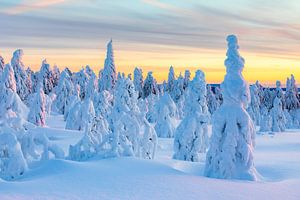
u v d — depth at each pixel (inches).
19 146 507.2
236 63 548.7
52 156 778.2
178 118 2662.4
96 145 653.3
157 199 359.3
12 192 369.7
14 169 495.2
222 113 538.9
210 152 537.3
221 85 552.4
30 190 380.8
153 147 707.4
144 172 489.4
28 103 2364.7
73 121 1637.6
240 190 414.3
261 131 2364.7
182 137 873.5
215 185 435.8
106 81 2736.2
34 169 519.2
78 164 517.7
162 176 468.1
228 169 518.0
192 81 920.3
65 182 422.6
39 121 1684.3
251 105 2910.9
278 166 713.0
